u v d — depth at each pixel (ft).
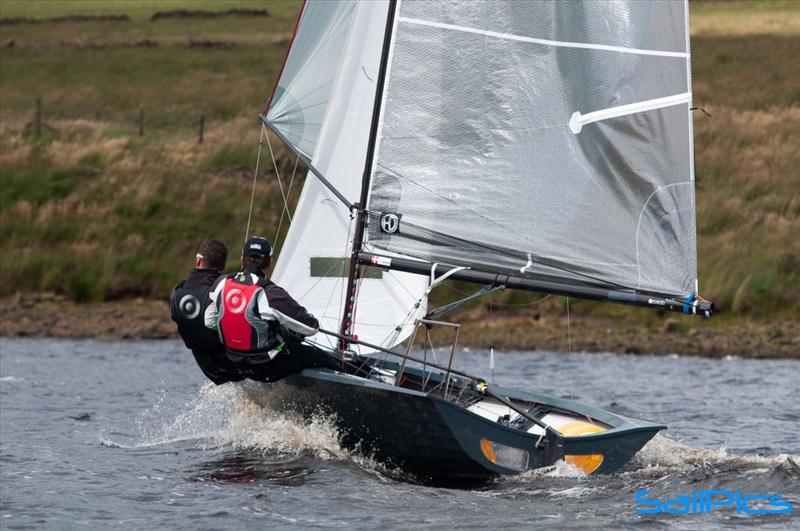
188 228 294.05
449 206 114.52
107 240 287.48
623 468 113.29
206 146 363.15
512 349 225.56
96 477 109.09
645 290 115.65
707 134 371.15
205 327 111.24
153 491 103.24
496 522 93.66
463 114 114.73
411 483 108.17
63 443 126.72
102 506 98.27
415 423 106.52
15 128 394.32
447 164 114.52
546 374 193.36
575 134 116.16
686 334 234.58
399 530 91.30
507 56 115.24
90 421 141.59
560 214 115.96
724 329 236.63
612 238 116.06
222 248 114.32
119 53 601.21
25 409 149.79
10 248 282.15
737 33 592.60
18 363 193.98
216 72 545.44
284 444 118.73
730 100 430.61
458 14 114.32
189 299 111.34
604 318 247.91
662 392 173.68
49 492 103.04
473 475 108.27
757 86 451.94
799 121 384.47
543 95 115.85
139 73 540.93
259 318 108.47
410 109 114.01
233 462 114.93
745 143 361.71
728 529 92.02
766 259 265.95
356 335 121.39
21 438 129.49
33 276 270.46
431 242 114.32
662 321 245.04
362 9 129.08
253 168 338.13
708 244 279.08
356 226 116.57
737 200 306.96
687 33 116.98
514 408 110.22
